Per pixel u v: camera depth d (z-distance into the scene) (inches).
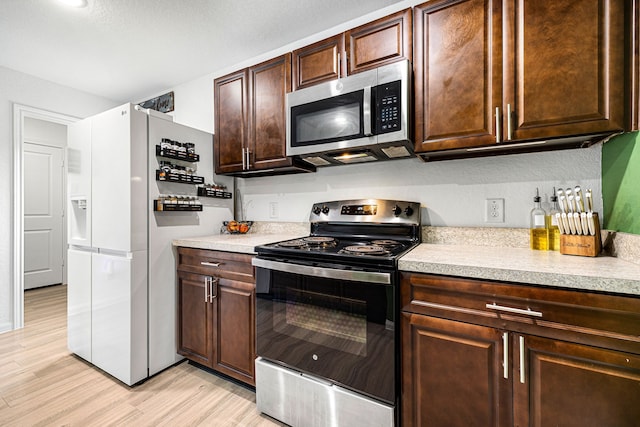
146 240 70.1
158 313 72.7
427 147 54.1
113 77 106.3
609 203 49.5
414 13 55.1
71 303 82.0
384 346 45.9
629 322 32.6
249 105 78.0
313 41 82.4
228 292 66.1
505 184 60.7
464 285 41.2
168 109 116.0
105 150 71.7
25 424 55.3
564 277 35.0
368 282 46.6
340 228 74.9
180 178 75.9
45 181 151.3
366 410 47.6
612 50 41.3
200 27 77.9
